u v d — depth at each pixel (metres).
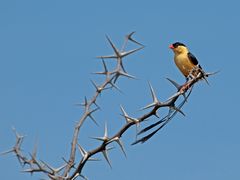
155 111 6.91
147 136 7.04
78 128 6.74
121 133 6.83
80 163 6.71
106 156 6.77
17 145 6.56
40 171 6.57
